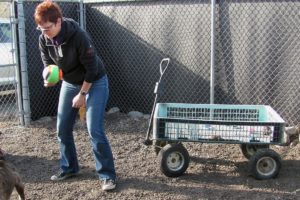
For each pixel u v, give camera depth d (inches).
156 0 297.4
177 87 299.6
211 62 272.2
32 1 296.2
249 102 272.5
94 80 171.2
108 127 285.1
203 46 283.1
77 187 191.0
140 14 307.1
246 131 191.3
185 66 293.6
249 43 266.1
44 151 241.3
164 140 195.8
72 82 175.0
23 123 291.6
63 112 183.6
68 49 160.9
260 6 258.7
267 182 191.8
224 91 280.1
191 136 194.7
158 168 210.5
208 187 188.4
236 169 208.4
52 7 151.9
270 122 189.8
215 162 218.2
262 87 266.7
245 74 270.8
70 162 197.0
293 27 250.8
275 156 192.4
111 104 335.6
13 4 277.4
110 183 185.3
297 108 257.6
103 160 183.3
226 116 222.5
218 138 192.9
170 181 195.5
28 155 234.7
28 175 206.5
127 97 326.0
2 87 347.6
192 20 284.8
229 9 269.0
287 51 255.3
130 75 320.5
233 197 178.2
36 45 303.6
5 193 155.7
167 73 302.4
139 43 311.1
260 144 195.6
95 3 324.5
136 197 180.4
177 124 194.1
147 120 299.1
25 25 294.8
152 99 312.3
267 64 262.7
